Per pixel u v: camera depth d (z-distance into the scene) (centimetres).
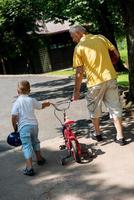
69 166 711
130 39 1035
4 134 1041
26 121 697
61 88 1762
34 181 679
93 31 2383
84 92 1478
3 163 788
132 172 650
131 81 1041
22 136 696
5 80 2364
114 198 577
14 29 3322
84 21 2286
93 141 814
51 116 1139
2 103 1521
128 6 1006
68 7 2120
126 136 810
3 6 3064
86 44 758
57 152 796
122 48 4162
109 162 701
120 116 763
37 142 730
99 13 2244
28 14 2809
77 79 770
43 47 3650
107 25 2336
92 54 753
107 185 620
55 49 3847
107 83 755
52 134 949
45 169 718
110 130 868
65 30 3688
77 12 2178
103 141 804
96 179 645
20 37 3372
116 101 765
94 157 730
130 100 1034
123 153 729
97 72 754
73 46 3944
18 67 3616
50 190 636
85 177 659
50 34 3581
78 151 713
